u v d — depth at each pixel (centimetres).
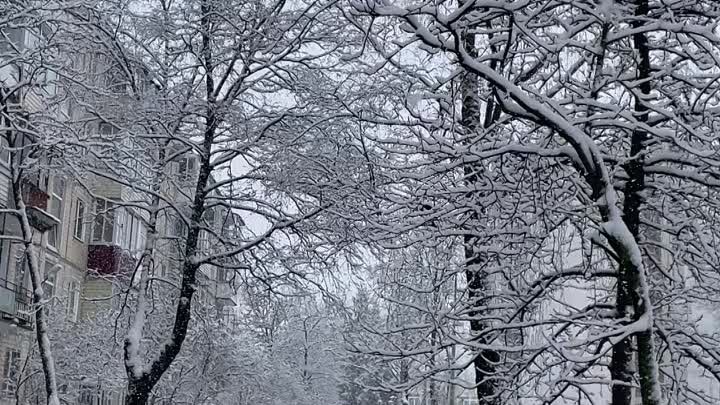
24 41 1827
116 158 1523
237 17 1463
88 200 2936
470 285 1134
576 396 1898
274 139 1474
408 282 1269
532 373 1016
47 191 2580
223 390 2620
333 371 4125
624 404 928
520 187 1055
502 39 1116
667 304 1066
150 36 1486
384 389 1081
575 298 1591
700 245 1083
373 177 1117
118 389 2284
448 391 2552
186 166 1700
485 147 1005
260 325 1764
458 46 815
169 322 1806
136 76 1539
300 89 1452
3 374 2330
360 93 1334
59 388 2370
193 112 1488
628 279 787
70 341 2178
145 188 1534
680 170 968
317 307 1653
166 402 2472
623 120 980
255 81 1499
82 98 1547
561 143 1015
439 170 1020
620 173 998
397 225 1080
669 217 1079
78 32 1498
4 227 2288
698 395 1050
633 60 989
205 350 2005
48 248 2608
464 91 1180
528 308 1090
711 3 1006
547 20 1103
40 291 1480
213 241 1670
